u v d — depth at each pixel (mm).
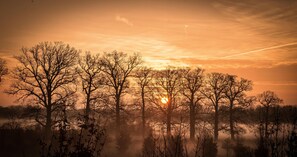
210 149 21938
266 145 8117
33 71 42750
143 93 50812
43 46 43656
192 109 50062
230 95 53406
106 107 45219
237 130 46875
